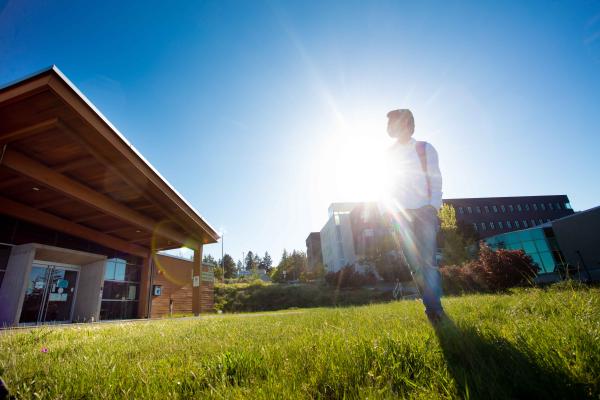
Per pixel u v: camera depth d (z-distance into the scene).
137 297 19.72
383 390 0.99
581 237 16.72
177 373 1.48
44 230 13.65
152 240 19.16
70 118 8.75
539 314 2.06
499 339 1.39
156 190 13.63
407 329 2.05
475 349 1.29
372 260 34.25
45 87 7.61
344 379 1.16
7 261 11.88
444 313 2.32
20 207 12.38
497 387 0.89
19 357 2.26
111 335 4.14
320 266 50.47
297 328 3.04
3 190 11.27
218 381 1.30
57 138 9.16
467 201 53.25
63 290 13.97
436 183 2.70
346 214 46.69
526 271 10.34
